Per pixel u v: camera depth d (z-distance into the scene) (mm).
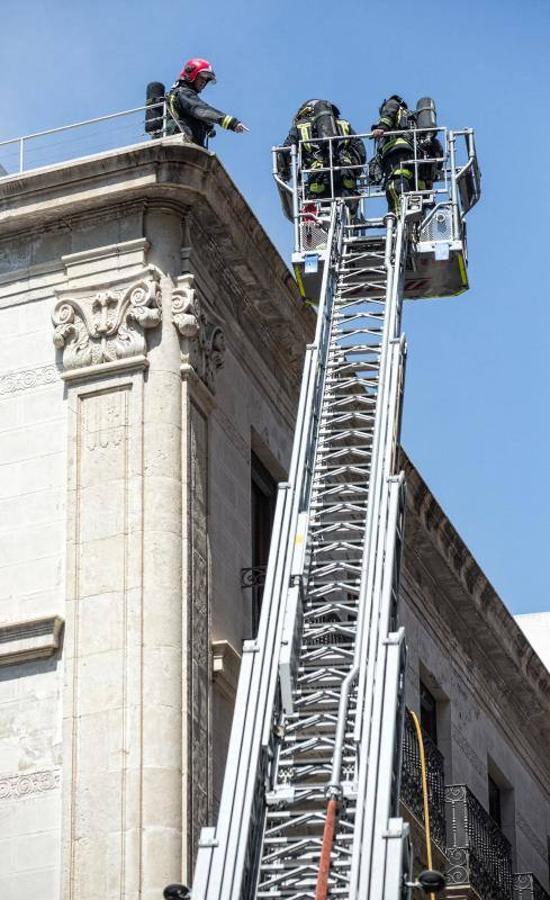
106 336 50344
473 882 62344
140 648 47031
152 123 53750
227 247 52875
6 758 47344
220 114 52719
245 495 53281
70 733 46719
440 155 56844
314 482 48344
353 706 43688
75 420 49969
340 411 54031
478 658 72125
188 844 45594
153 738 46156
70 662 47438
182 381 50062
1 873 46219
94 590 48000
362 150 57125
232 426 53094
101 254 51188
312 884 40969
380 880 38812
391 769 40656
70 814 45906
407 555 65938
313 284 55594
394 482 46688
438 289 57250
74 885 45219
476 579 69688
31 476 50094
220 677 48938
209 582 49375
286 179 57156
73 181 51438
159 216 51219
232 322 54094
